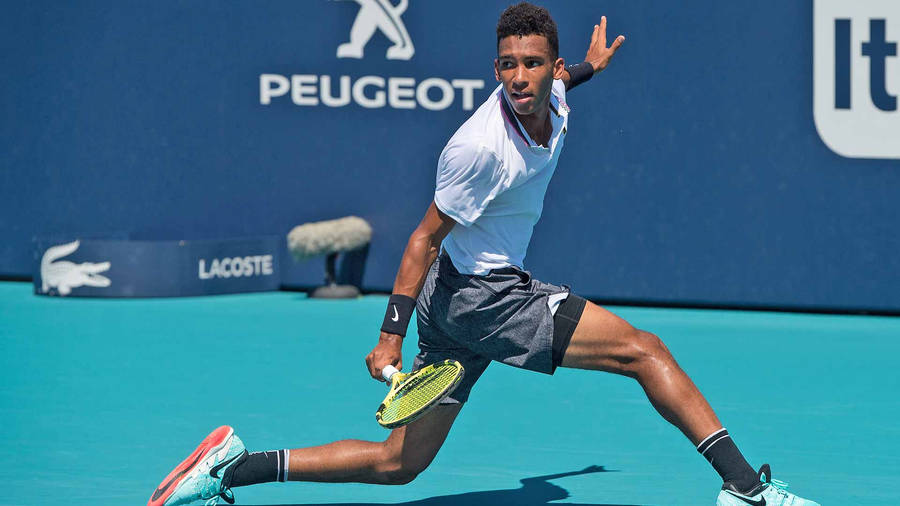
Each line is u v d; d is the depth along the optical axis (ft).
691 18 101.65
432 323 43.16
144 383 73.05
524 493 50.06
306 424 62.44
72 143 115.44
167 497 43.60
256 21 110.32
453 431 61.67
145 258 109.29
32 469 53.31
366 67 108.78
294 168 111.45
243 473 44.11
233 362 80.12
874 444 59.11
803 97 100.89
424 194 109.09
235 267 112.37
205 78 112.06
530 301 41.57
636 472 53.62
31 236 117.50
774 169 102.17
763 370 78.84
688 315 102.63
